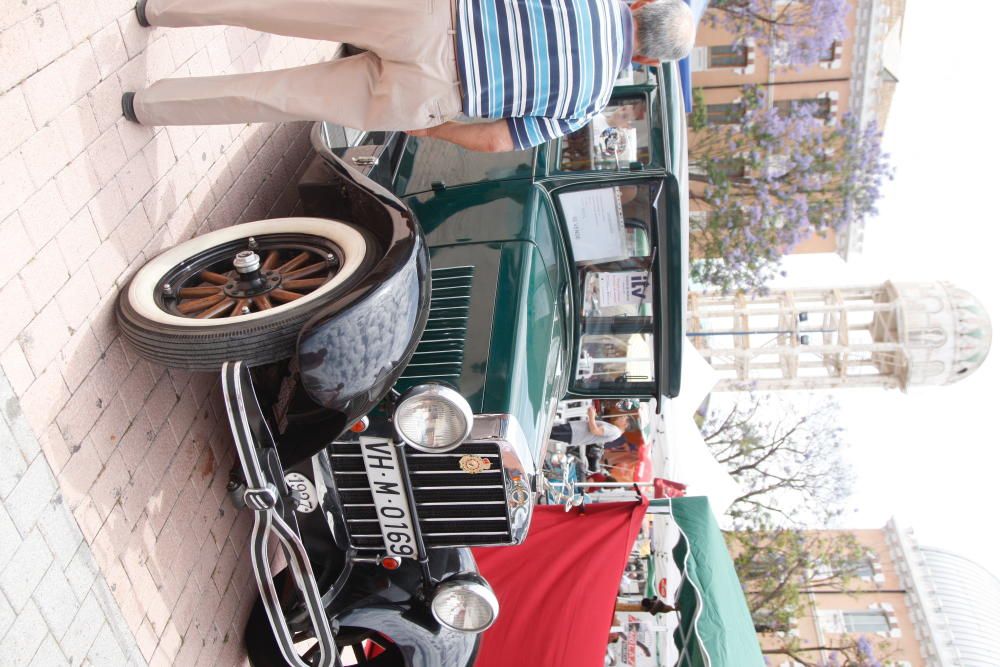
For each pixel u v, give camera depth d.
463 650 3.67
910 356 14.77
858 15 19.06
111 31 3.05
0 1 2.53
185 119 3.12
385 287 2.76
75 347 2.75
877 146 17.86
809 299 15.89
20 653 2.49
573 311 4.70
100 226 2.93
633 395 5.20
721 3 19.00
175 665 3.23
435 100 2.92
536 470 3.48
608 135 4.41
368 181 3.51
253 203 4.18
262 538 3.01
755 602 17.58
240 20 3.04
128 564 2.98
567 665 4.39
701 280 18.00
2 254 2.48
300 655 3.54
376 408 3.20
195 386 3.51
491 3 2.81
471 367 3.40
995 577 26.72
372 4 2.80
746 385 15.60
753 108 18.75
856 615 22.31
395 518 3.37
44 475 2.60
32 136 2.63
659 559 6.15
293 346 2.73
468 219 4.15
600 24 2.97
